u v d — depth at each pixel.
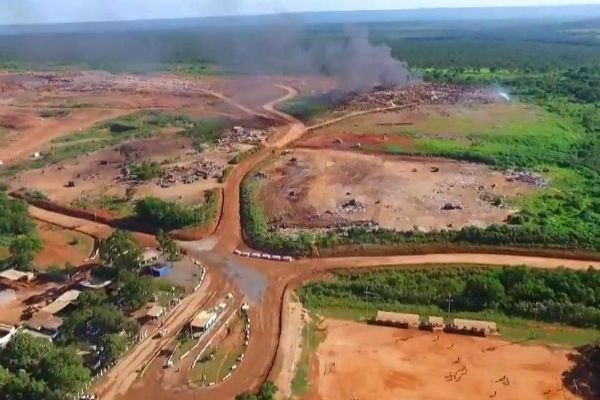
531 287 75.56
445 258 84.19
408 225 92.00
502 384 61.38
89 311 69.44
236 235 95.19
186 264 86.56
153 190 112.50
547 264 81.31
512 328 71.19
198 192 110.44
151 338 69.50
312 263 85.44
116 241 82.12
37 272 83.94
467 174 114.12
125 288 74.88
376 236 88.75
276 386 60.91
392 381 62.12
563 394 59.81
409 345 68.25
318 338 69.81
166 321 72.62
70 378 58.94
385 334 70.50
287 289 79.50
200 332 70.19
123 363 65.25
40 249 90.06
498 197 102.06
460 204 99.31
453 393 60.16
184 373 63.69
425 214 95.81
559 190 105.50
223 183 114.94
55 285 81.25
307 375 63.19
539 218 92.69
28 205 108.06
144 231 98.12
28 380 57.47
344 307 76.25
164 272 82.94
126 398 60.19
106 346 64.56
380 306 76.12
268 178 115.25
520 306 73.81
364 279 80.88
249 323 72.38
